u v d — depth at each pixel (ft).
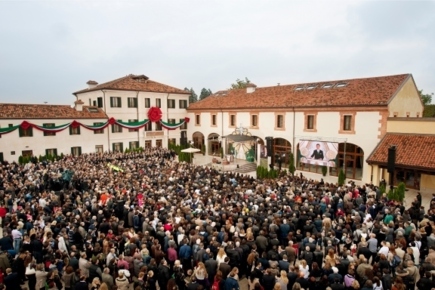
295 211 43.91
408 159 70.64
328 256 30.68
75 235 37.52
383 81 89.35
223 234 35.68
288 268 29.60
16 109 104.01
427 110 156.25
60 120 110.52
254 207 46.09
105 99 124.26
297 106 98.27
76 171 75.72
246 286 33.19
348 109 86.07
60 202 54.39
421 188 74.38
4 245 35.27
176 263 29.25
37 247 33.88
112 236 36.81
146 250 32.09
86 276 30.35
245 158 118.52
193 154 133.08
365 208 48.44
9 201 51.70
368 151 82.64
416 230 37.78
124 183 62.69
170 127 138.82
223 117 127.95
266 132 110.42
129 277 30.12
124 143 130.31
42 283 29.58
